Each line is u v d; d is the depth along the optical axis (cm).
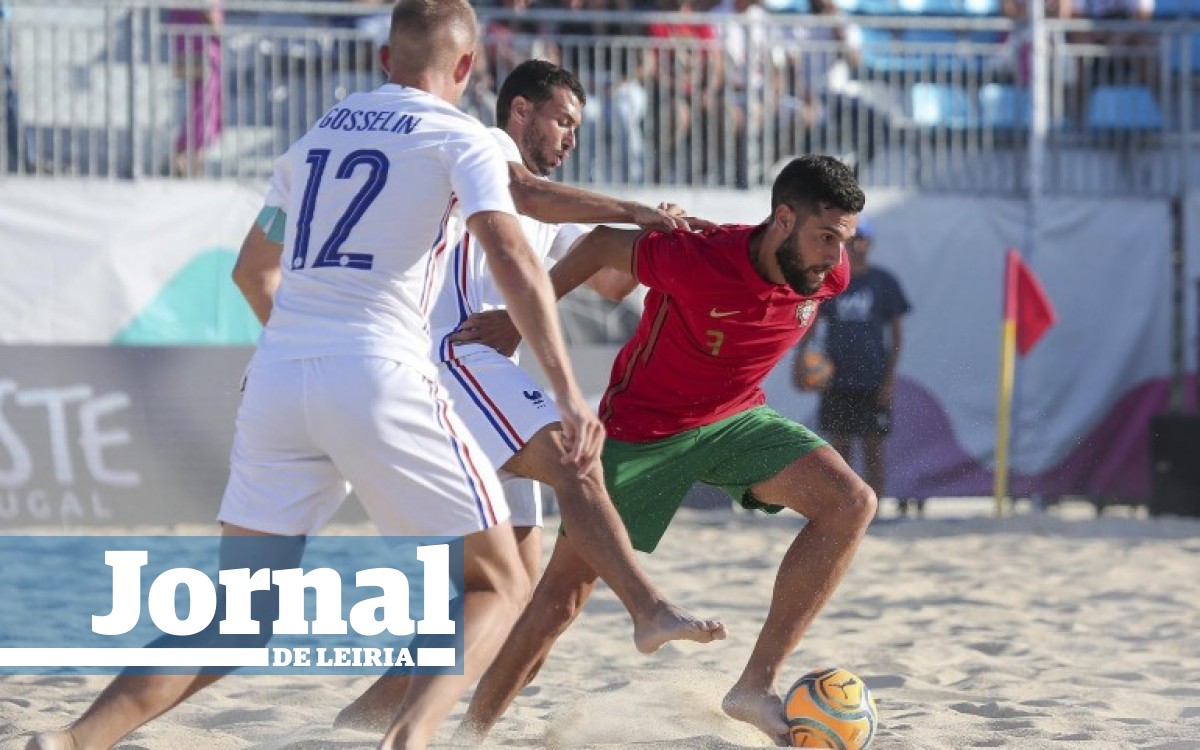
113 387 3606
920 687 1809
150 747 1404
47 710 1633
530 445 1317
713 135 4166
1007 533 3550
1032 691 1794
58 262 3794
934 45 4272
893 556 3155
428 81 1198
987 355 4156
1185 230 4291
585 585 1404
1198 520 3856
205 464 3647
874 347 3812
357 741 1322
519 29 4156
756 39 4178
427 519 1126
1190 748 1413
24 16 4012
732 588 2697
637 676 1866
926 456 4050
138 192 3841
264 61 4078
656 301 1430
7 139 3881
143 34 3934
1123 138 4350
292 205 1168
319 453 1143
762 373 1458
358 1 4281
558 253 1576
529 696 1750
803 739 1341
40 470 3553
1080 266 4238
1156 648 2134
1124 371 4247
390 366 1117
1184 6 4509
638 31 4191
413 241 1134
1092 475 4200
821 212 1332
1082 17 4628
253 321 3903
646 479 1453
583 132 4128
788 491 1409
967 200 4178
